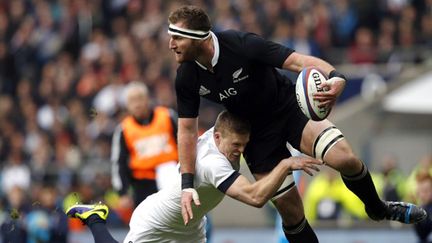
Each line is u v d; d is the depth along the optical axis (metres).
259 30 63.16
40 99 65.12
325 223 44.00
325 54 62.16
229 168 25.69
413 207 26.73
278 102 26.33
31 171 54.12
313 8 63.81
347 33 63.19
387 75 59.97
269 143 26.62
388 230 42.91
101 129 56.66
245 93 25.69
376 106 57.62
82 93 63.03
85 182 49.62
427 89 57.62
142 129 37.31
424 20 62.81
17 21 72.31
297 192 27.09
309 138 25.84
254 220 49.12
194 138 26.22
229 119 25.95
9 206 44.62
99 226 28.86
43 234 41.28
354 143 57.69
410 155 57.12
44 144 57.44
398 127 57.50
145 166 37.19
